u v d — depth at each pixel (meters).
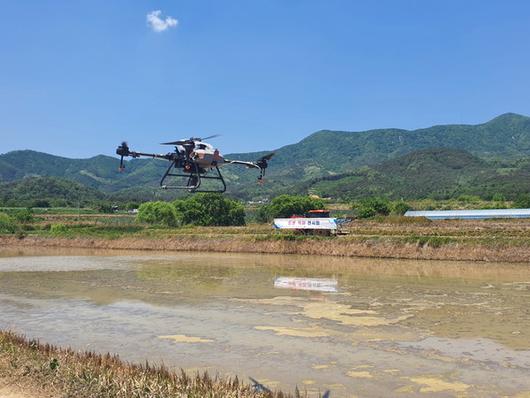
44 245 80.50
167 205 98.69
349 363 17.42
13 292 33.47
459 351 18.78
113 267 47.94
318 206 106.69
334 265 47.78
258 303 28.69
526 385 15.18
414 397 14.23
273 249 63.41
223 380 14.31
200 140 18.77
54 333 22.27
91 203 181.25
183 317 25.20
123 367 14.46
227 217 98.88
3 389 13.16
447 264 47.47
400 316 24.81
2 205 154.25
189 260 54.53
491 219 78.94
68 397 12.58
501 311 25.73
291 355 18.45
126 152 17.19
